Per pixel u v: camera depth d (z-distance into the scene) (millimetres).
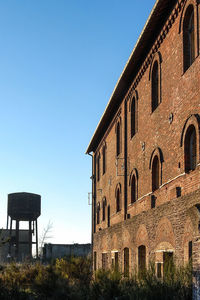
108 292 14258
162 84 15961
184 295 10820
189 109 13156
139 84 19453
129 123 21359
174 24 14727
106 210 27484
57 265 25203
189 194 12617
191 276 11109
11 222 49188
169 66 15188
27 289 20719
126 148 21938
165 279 11867
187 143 13484
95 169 33719
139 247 18375
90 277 22953
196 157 12812
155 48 16797
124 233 21281
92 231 33094
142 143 18562
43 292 18188
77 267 23688
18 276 22625
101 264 28016
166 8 15031
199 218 9695
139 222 18297
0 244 18203
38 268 23625
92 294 15156
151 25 15961
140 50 17891
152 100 17344
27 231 57125
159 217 15422
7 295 17516
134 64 19219
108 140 27594
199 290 9492
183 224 12984
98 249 29656
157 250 15492
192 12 13719
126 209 21531
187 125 13227
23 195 48688
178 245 13328
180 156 13773
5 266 26734
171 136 14734
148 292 11539
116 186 24234
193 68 12922
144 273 12945
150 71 17531
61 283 18141
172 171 14531
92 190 34188
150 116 17422
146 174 17766
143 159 18328
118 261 22531
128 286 14180
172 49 14906
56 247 55812
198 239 9711
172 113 14703
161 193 15664
